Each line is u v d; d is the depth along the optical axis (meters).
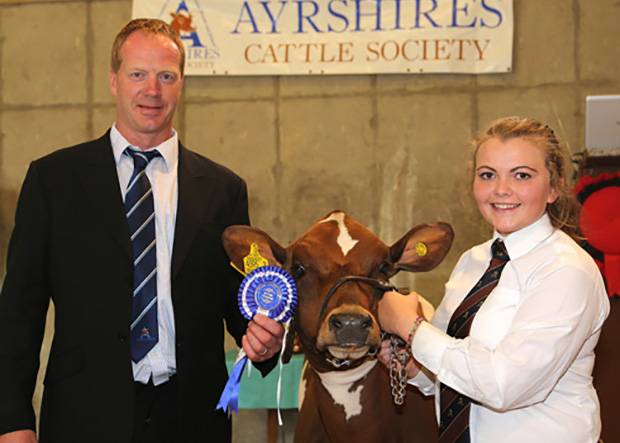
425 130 5.31
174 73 2.45
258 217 5.46
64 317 2.29
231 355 4.48
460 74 5.28
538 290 1.86
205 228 2.44
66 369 2.27
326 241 2.47
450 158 5.29
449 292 2.18
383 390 2.49
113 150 2.46
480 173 2.00
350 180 5.38
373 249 2.47
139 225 2.37
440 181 5.30
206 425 2.39
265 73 5.35
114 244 2.32
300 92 5.41
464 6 5.19
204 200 2.48
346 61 5.30
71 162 2.40
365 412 2.47
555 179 1.98
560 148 2.00
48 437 2.29
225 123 5.48
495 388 1.78
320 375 2.48
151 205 2.40
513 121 2.01
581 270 1.86
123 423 2.23
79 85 5.63
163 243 2.40
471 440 1.97
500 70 5.20
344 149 5.39
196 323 2.37
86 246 2.31
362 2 5.26
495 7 5.18
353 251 2.45
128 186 2.43
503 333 1.92
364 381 2.46
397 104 5.34
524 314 1.84
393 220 5.34
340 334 2.20
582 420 1.88
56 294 2.32
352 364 2.41
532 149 1.93
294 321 2.47
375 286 2.41
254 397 4.29
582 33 5.21
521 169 1.93
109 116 5.61
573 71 5.21
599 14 5.20
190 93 5.50
